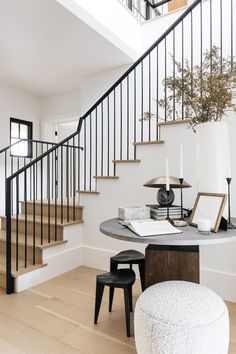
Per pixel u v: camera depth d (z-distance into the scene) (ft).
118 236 4.55
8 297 7.37
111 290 6.61
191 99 5.99
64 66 12.42
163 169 8.02
